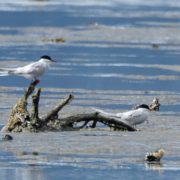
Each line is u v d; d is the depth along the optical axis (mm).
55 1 102375
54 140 25734
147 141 25969
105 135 26766
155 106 32500
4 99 34000
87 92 36875
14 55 49500
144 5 105188
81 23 74875
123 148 24922
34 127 27094
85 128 27906
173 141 26078
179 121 30188
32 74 29641
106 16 83250
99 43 58531
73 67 45219
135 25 73312
